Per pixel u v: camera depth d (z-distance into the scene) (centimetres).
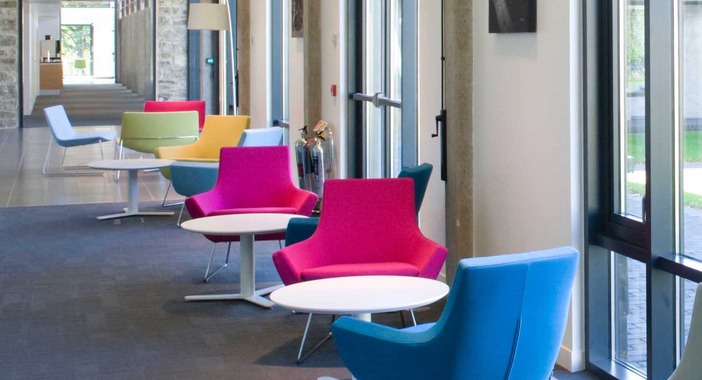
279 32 1284
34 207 1070
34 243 880
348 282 495
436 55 677
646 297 468
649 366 466
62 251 846
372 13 945
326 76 1017
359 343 400
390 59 885
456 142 627
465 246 634
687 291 466
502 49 579
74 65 3925
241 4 1380
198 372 526
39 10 3098
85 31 3888
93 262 803
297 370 528
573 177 509
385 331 393
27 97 2345
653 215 456
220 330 608
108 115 2411
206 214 747
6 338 591
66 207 1071
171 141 1203
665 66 450
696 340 308
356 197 593
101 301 679
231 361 545
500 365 378
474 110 624
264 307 659
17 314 646
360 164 977
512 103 570
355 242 589
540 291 376
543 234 540
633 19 486
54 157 1505
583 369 523
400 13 852
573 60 504
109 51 3909
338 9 962
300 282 529
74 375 523
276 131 1022
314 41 1031
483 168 615
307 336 591
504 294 367
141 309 658
